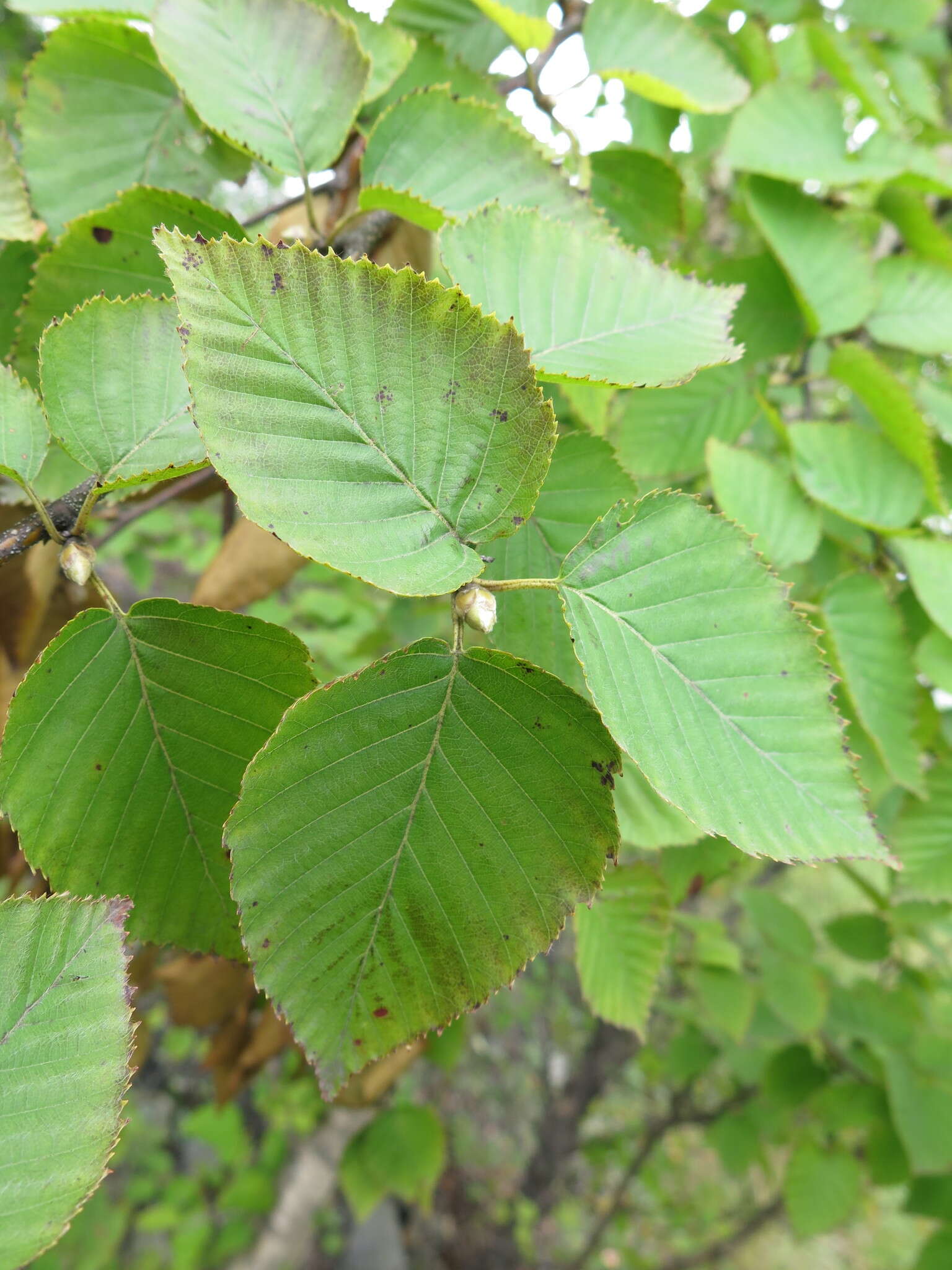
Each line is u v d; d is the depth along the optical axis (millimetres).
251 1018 373
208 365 132
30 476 161
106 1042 148
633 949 270
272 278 134
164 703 165
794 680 158
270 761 142
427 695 146
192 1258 786
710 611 158
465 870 152
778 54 416
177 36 209
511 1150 1292
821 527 336
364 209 210
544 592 207
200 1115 842
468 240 177
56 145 238
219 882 173
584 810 151
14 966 147
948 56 513
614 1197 1213
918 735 370
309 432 137
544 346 177
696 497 161
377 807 149
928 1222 1389
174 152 248
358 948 152
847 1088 509
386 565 137
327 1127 595
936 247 365
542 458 143
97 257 212
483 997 155
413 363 140
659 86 269
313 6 215
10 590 252
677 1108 973
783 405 430
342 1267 1002
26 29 764
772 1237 1324
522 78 276
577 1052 1298
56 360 163
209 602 294
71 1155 142
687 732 152
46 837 163
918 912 441
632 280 185
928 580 296
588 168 274
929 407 361
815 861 150
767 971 508
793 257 322
